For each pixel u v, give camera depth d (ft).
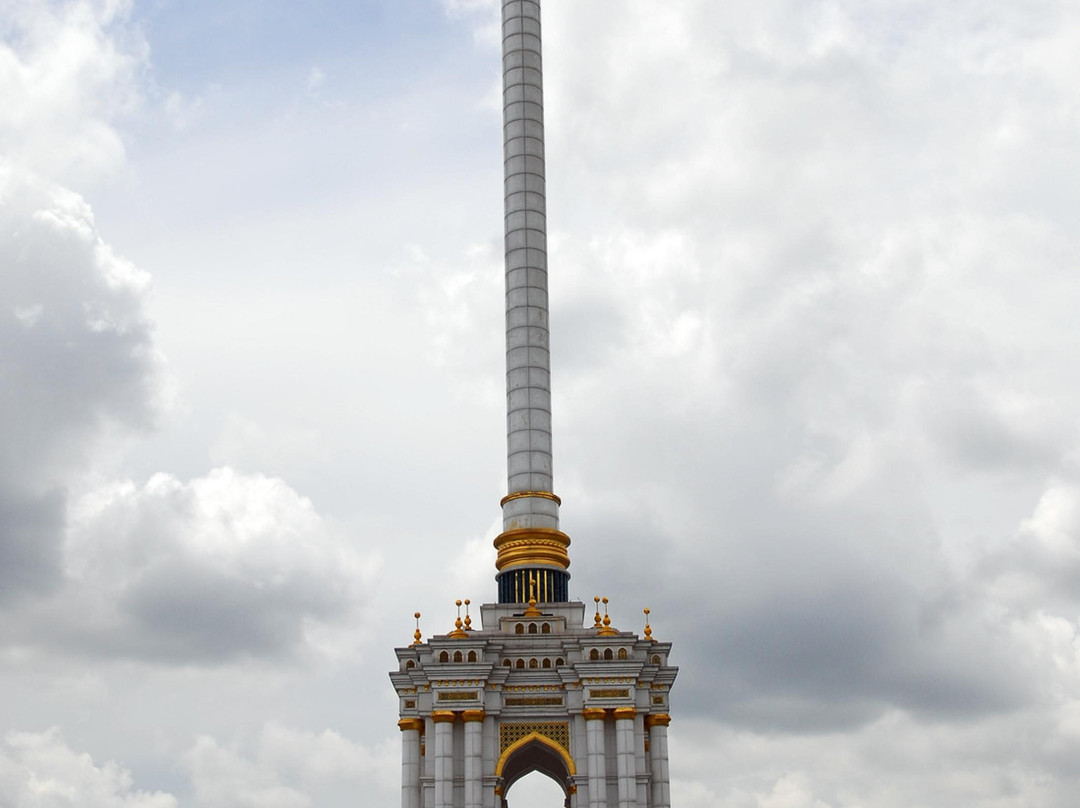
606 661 290.97
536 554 322.34
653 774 290.35
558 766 310.24
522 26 376.48
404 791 286.66
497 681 292.40
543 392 342.64
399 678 296.10
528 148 363.97
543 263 355.36
